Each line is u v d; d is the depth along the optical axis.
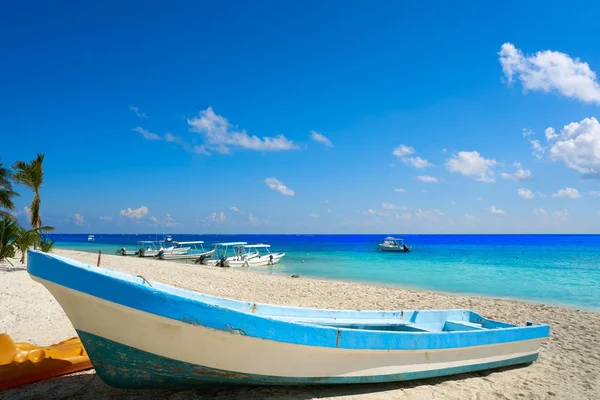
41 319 9.12
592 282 23.17
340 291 17.00
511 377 6.42
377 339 5.23
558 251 60.62
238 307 6.32
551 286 21.42
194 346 4.39
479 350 6.36
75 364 5.67
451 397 5.43
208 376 4.68
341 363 5.09
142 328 4.29
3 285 13.68
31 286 13.72
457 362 6.11
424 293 16.91
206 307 4.27
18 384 5.15
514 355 6.82
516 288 20.55
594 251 59.69
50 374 5.43
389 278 25.41
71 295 4.30
